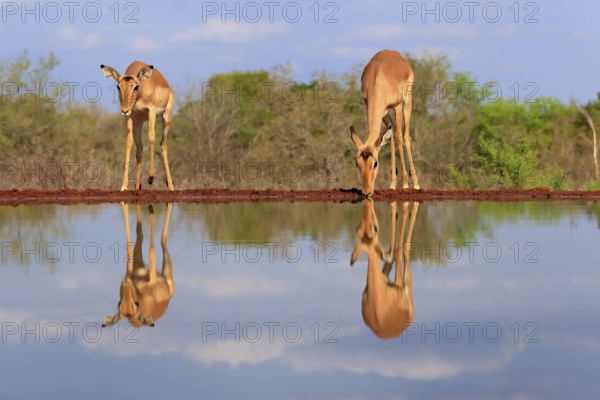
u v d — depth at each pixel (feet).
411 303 26.21
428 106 112.57
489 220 49.60
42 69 109.50
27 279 30.50
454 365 19.27
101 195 67.87
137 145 72.38
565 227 45.42
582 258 34.53
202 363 19.57
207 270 32.37
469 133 115.24
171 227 46.14
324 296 27.43
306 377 18.39
